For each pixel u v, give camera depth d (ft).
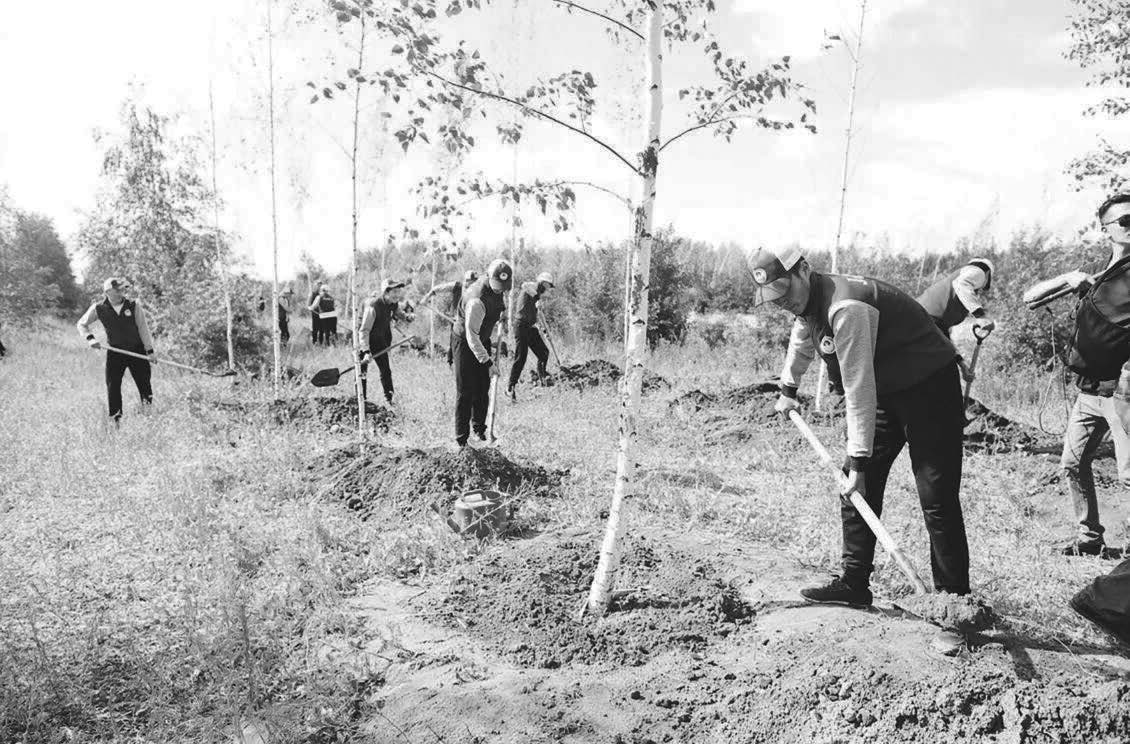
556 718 9.70
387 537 17.13
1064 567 15.64
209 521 17.35
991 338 41.73
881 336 11.21
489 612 12.99
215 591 13.67
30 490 20.67
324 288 63.77
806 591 12.93
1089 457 16.30
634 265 11.91
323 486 20.42
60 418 30.37
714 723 9.59
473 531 16.63
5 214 79.77
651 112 11.70
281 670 11.23
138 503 19.42
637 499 19.84
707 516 18.76
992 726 8.82
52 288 85.81
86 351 60.70
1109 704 8.95
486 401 25.02
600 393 38.47
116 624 12.95
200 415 29.43
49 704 10.62
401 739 9.48
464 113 12.46
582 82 12.26
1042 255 40.24
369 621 13.07
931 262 68.64
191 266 51.67
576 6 11.89
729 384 41.06
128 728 10.13
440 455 20.72
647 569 14.48
